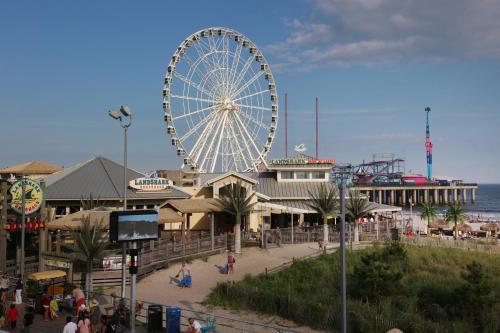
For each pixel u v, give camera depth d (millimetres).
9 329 29000
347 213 63750
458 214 88188
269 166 80125
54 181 60375
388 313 34594
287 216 78062
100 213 45969
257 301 38000
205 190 71438
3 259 42094
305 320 35125
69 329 25016
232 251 56594
